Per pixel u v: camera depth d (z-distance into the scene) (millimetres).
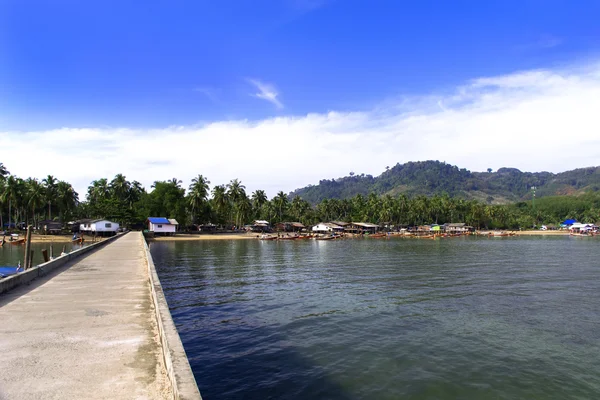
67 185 103375
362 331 17391
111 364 6805
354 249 69125
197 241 91500
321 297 24719
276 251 63438
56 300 12312
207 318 19609
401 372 13008
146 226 114812
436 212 164250
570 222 163250
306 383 12195
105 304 11727
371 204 157500
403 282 30734
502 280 31688
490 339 16281
